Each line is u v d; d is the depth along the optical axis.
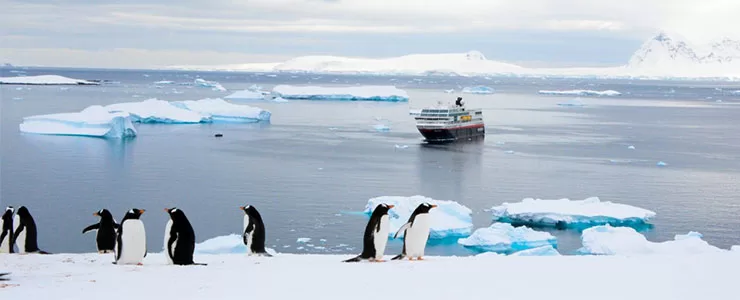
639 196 43.91
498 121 106.62
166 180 46.31
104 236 15.13
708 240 32.53
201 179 46.94
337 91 153.50
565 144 74.44
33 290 9.09
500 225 30.95
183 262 12.21
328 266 11.84
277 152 62.34
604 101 178.00
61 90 156.25
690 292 9.16
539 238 30.20
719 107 153.38
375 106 134.75
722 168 56.69
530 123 103.38
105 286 9.44
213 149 63.66
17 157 55.38
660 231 34.19
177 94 156.25
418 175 51.41
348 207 38.47
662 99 194.25
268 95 161.25
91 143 65.38
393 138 77.62
